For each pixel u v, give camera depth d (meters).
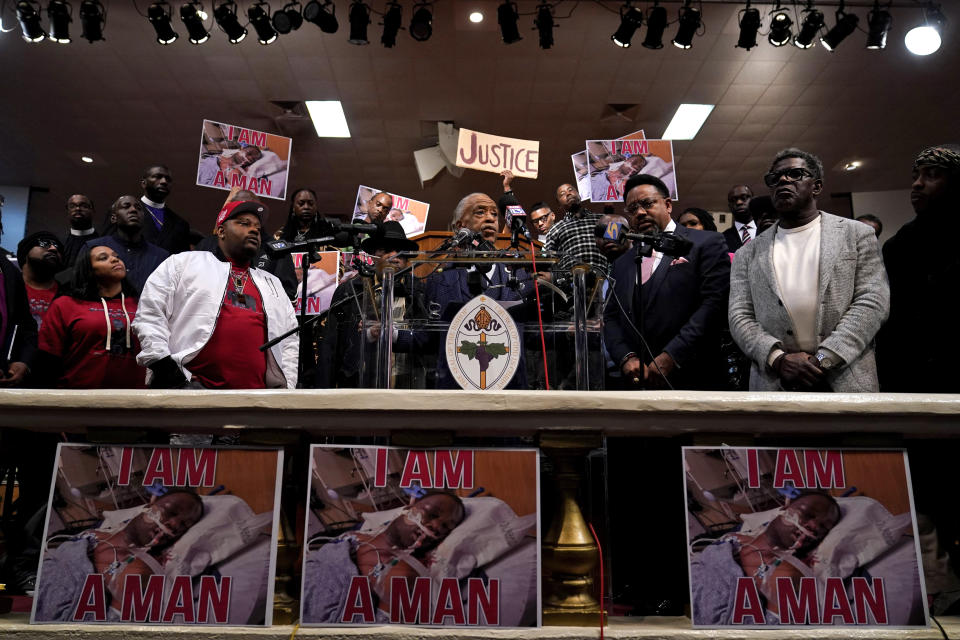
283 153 5.38
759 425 1.34
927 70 7.90
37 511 2.35
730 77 8.06
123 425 1.36
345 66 7.91
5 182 10.94
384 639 1.25
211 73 8.06
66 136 9.56
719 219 6.49
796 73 7.96
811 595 1.29
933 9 6.64
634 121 8.99
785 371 2.12
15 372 2.86
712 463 1.34
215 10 6.60
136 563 1.30
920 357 2.26
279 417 1.34
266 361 2.66
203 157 5.20
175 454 1.34
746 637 1.26
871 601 1.28
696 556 1.31
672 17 7.02
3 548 1.87
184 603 1.28
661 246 2.13
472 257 1.78
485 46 7.55
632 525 1.74
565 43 7.50
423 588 1.28
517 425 1.33
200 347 2.49
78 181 10.90
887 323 2.41
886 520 1.32
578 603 1.35
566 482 1.44
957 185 2.26
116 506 1.32
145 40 7.46
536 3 6.85
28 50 7.67
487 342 1.70
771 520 1.32
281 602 1.31
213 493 1.33
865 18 6.99
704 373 2.76
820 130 9.21
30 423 1.37
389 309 1.71
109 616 1.28
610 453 1.90
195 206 11.59
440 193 11.10
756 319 2.37
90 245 3.75
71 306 2.98
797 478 1.34
